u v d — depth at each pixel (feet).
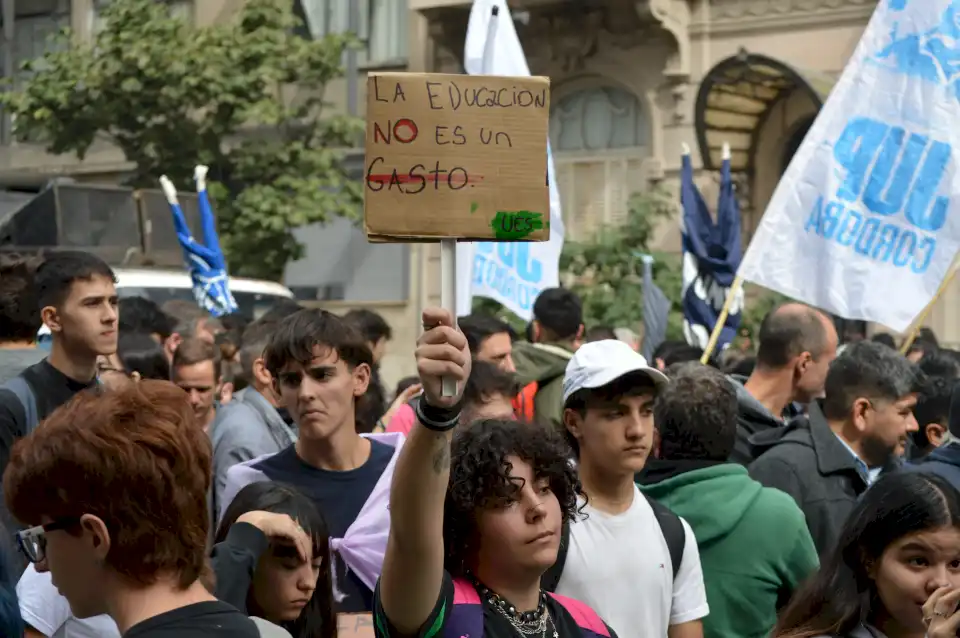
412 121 9.27
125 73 59.77
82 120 61.05
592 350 13.03
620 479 12.96
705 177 57.47
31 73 78.28
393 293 67.56
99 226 40.06
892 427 16.92
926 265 21.36
